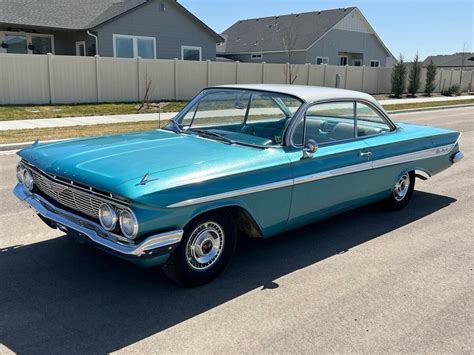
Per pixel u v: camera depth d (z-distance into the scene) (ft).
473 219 18.88
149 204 10.19
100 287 12.28
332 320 10.95
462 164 30.30
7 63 53.01
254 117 14.79
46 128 39.86
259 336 10.19
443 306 11.77
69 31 71.61
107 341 9.87
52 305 11.28
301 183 13.64
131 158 11.96
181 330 10.36
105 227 10.82
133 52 74.74
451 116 63.57
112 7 79.30
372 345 9.98
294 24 124.36
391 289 12.62
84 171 11.25
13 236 15.70
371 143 16.40
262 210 12.86
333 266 14.02
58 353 9.41
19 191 14.03
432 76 109.50
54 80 56.80
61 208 12.23
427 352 9.80
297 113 13.99
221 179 11.59
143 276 12.96
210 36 84.43
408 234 16.96
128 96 63.57
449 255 15.08
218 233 12.44
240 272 13.44
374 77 101.30
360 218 18.69
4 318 10.64
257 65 76.89
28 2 72.02
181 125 15.98
